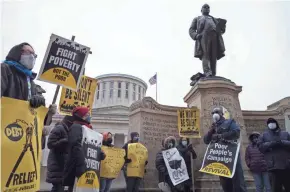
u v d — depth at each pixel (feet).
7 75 11.33
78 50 19.92
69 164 15.44
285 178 20.72
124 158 27.68
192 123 30.19
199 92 34.30
